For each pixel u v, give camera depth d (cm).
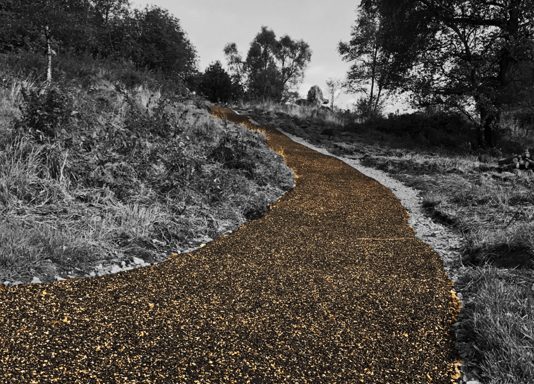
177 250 464
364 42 2922
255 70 5197
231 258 445
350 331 311
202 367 256
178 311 322
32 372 235
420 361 280
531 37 1722
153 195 569
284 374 256
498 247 469
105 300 330
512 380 249
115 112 834
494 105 1747
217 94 3381
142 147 659
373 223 616
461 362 284
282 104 2792
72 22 1130
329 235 545
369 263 454
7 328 276
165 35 2377
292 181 859
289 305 345
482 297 348
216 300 345
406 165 1184
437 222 651
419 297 375
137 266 411
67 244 407
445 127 2078
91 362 250
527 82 1759
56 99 601
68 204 491
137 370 247
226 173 730
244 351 276
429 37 1912
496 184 865
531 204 680
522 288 367
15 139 545
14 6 1102
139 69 1686
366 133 2039
